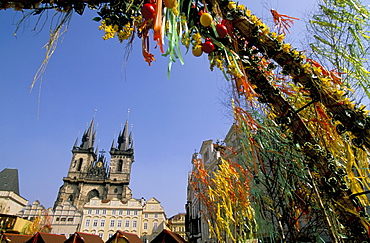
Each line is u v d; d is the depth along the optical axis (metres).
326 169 1.73
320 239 2.05
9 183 54.53
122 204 49.34
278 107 2.00
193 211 22.72
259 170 2.45
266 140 2.30
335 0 2.29
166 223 50.81
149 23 1.62
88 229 45.69
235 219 5.84
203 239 17.56
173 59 1.32
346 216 1.64
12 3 1.28
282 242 2.40
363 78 1.98
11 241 15.41
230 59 1.94
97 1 1.58
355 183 1.76
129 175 71.19
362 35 2.11
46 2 1.38
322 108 1.99
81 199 63.25
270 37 2.00
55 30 1.33
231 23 1.97
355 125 1.67
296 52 1.95
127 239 14.76
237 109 2.25
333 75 2.06
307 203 2.15
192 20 1.92
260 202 2.88
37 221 39.03
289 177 2.31
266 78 2.04
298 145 1.97
